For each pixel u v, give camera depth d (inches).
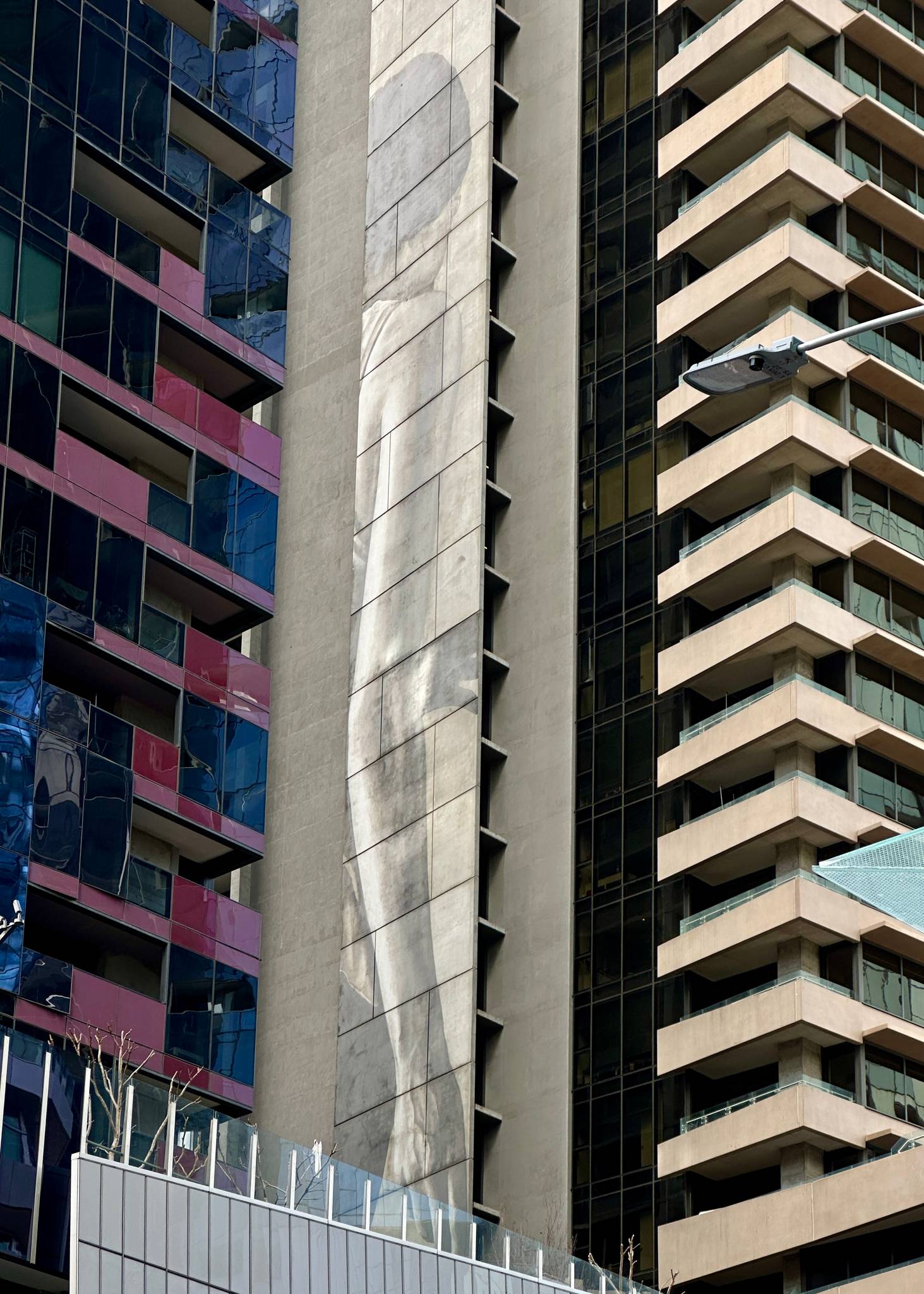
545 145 3705.7
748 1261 2743.6
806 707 2979.8
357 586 3636.8
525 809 3299.7
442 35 3875.5
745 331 3351.4
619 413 3430.1
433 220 3745.1
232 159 3287.4
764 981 2992.1
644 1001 3038.9
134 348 2891.2
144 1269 1578.5
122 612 2755.9
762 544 3095.5
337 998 3383.4
